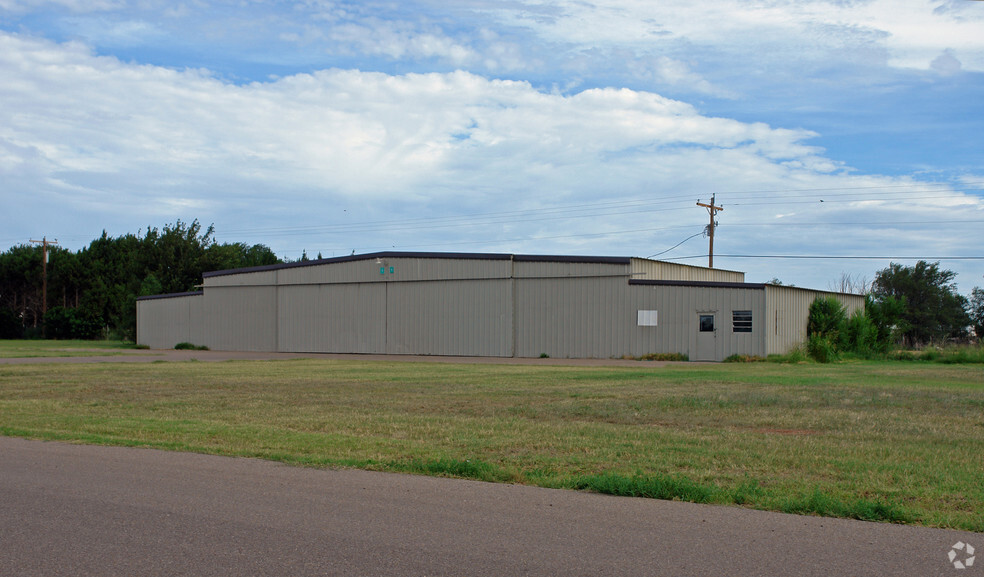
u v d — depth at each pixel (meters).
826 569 5.79
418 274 42.84
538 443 11.47
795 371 28.28
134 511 7.42
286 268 47.91
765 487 8.49
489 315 40.56
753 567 5.82
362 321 44.78
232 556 6.06
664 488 8.09
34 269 93.31
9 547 6.30
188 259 75.25
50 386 22.20
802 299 37.59
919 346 52.59
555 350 38.81
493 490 8.35
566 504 7.71
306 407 16.66
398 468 9.55
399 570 5.73
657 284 36.66
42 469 9.53
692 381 23.36
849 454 10.60
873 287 76.94
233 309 50.19
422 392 19.98
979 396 18.61
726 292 35.19
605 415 15.05
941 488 8.51
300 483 8.70
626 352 37.19
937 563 5.93
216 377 25.50
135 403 17.59
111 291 81.94
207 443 11.59
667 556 6.07
